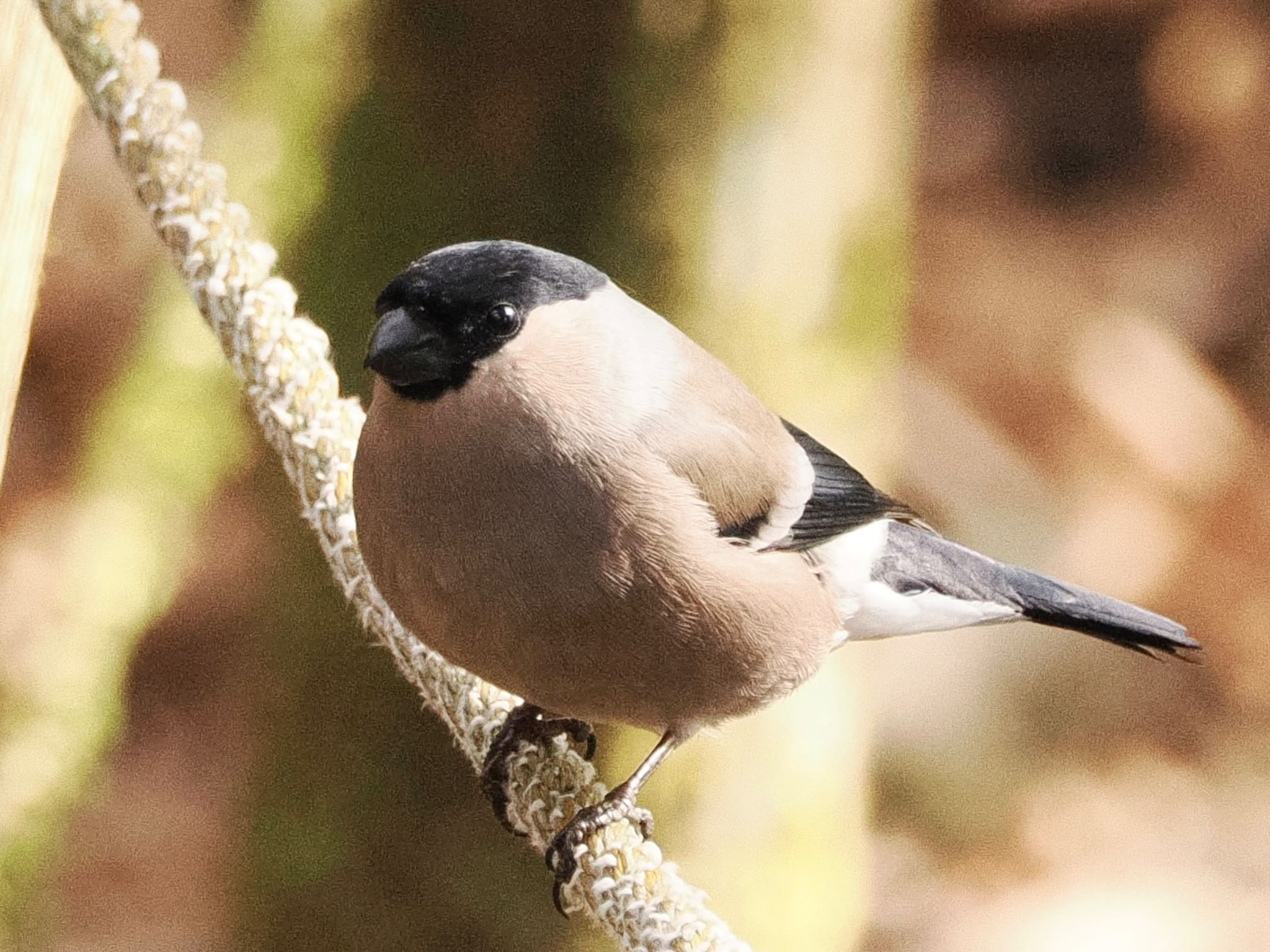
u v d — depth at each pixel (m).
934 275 6.02
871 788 4.39
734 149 3.61
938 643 4.78
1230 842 4.50
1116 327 5.84
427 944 3.62
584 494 3.46
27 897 3.67
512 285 3.47
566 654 3.47
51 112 3.46
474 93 3.62
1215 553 5.29
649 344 3.48
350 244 3.64
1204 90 6.46
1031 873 4.39
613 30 3.61
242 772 3.65
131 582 3.69
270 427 3.47
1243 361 5.80
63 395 4.97
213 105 5.11
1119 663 4.89
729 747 3.61
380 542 3.47
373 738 3.62
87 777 3.68
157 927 4.00
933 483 5.20
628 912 3.44
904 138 3.67
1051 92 6.58
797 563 3.50
